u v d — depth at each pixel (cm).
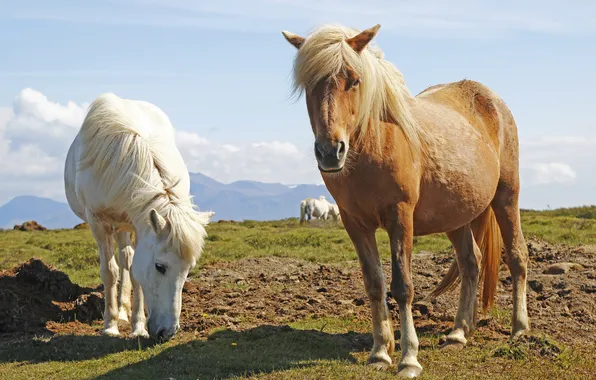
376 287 554
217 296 872
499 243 686
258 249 1436
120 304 767
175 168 663
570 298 762
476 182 598
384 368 533
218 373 522
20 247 1667
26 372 552
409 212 525
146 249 601
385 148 512
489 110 680
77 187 699
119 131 648
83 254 1407
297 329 681
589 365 548
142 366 555
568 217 1956
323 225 2398
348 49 484
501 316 733
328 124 471
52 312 786
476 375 517
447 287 725
